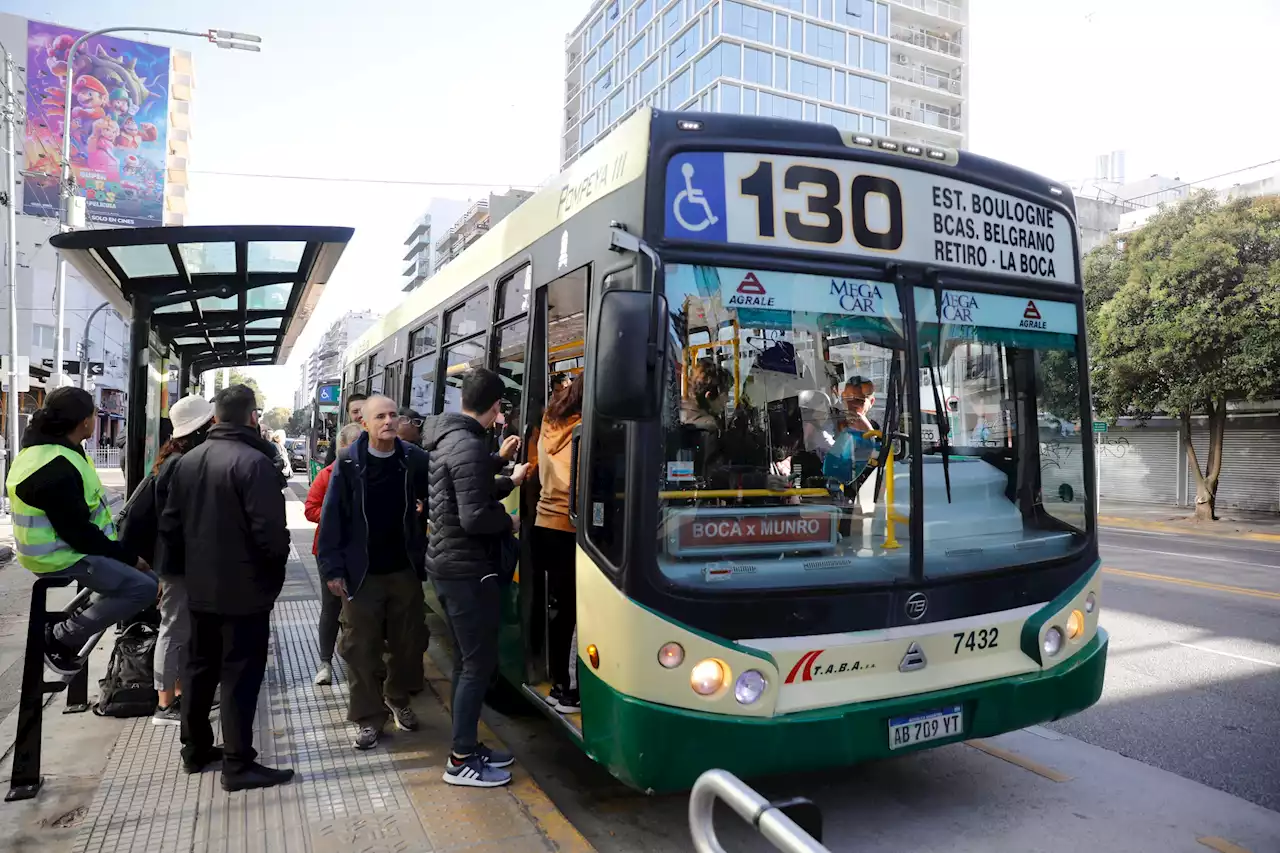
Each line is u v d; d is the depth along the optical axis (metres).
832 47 53.19
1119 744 5.01
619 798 4.27
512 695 5.46
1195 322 17.89
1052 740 5.07
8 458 17.81
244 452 4.02
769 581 3.38
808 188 3.62
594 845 3.78
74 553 4.15
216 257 5.90
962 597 3.65
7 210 17.47
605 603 3.38
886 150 3.77
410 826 3.63
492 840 3.52
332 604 5.55
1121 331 19.58
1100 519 21.91
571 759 4.76
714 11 49.50
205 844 3.47
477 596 3.99
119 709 5.06
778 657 3.28
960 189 3.93
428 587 7.22
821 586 3.39
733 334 3.44
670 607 3.23
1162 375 19.53
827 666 3.35
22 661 6.79
